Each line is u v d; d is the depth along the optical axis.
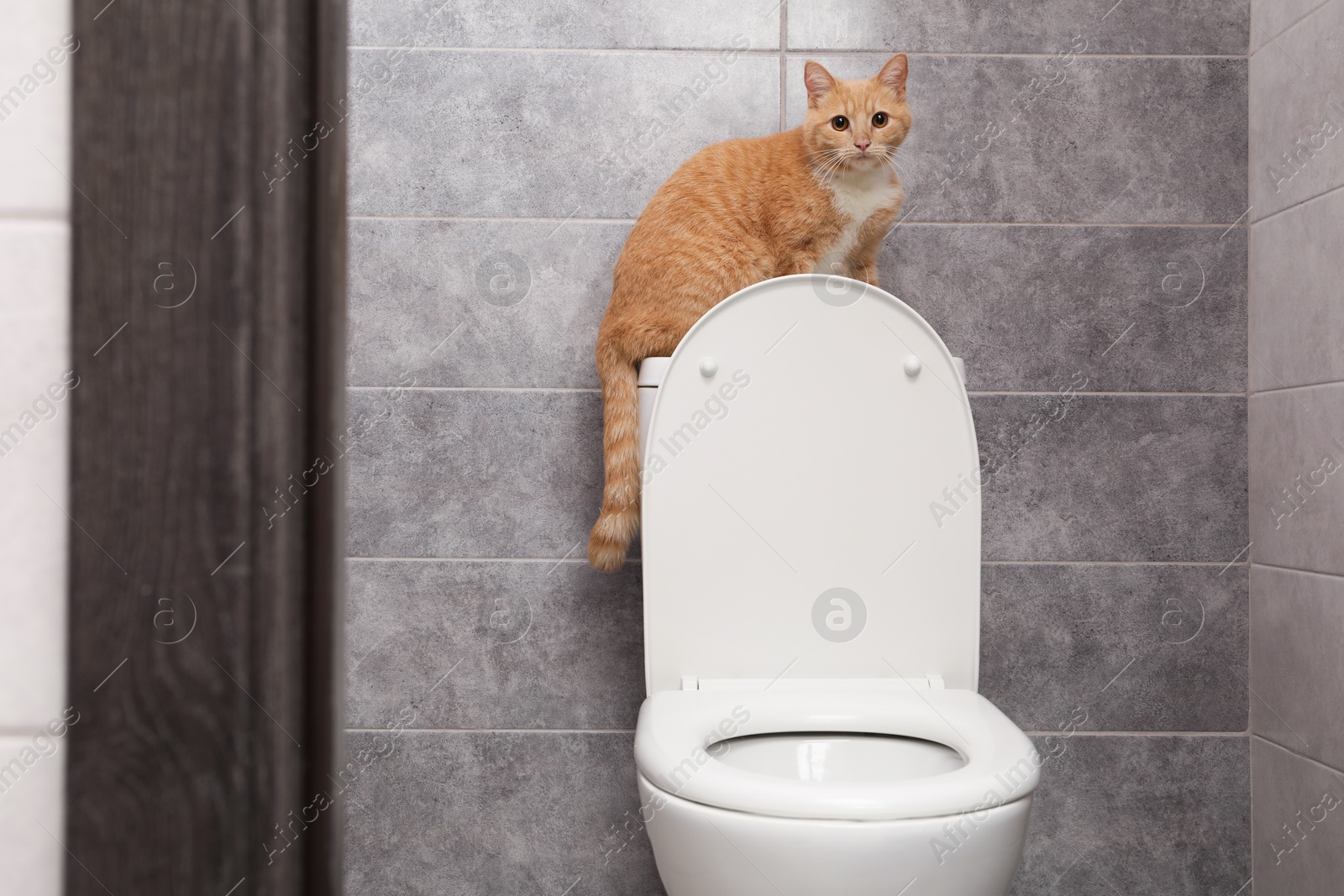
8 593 0.32
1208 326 1.36
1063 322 1.36
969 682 1.11
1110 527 1.36
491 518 1.35
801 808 0.77
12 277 0.32
